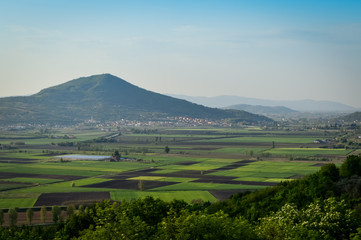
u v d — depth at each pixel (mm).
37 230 125688
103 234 82125
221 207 145625
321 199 121250
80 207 169750
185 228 82500
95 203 127375
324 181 137375
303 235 91000
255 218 123188
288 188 147250
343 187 131875
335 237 95938
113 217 95562
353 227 97438
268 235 88375
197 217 85438
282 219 95500
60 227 127688
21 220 169125
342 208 103250
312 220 99688
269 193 148375
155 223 111875
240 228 86000
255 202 139000
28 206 194500
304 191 133750
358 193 126500
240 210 136250
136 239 83000
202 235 83188
